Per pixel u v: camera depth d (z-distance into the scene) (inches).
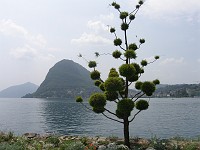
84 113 4793.3
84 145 658.2
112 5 720.3
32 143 725.9
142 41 714.2
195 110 5300.2
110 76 657.0
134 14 709.3
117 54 687.7
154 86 649.6
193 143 666.8
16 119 3720.5
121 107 594.2
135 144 690.8
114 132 2212.1
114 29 706.8
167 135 2018.9
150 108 6018.7
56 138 751.7
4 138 767.1
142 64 716.7
